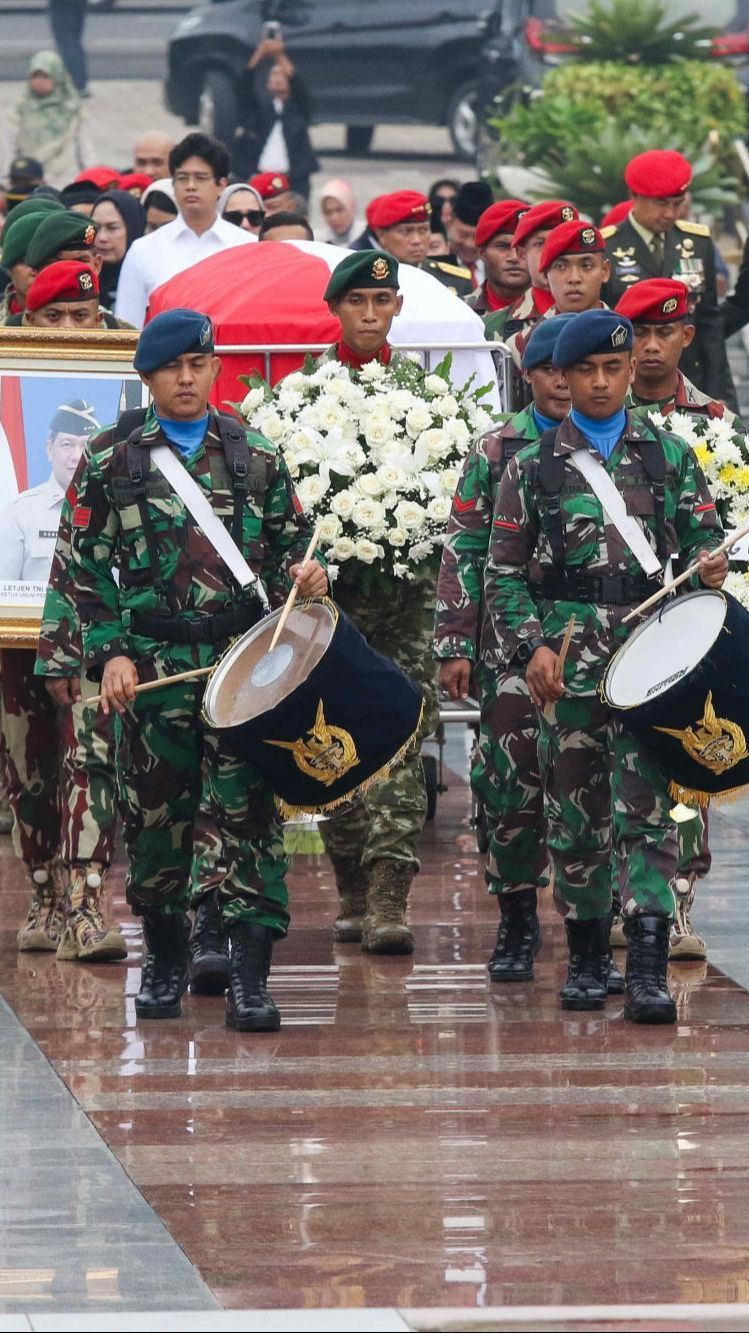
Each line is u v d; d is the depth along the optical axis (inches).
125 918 756.6
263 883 613.0
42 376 720.3
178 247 1080.2
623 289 955.3
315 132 2137.1
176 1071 572.1
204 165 1075.9
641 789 615.2
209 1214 468.8
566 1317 392.5
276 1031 609.6
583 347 609.6
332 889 798.5
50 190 1218.6
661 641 605.3
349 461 682.8
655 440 621.0
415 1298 425.7
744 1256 446.0
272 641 587.5
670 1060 581.0
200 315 599.8
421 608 701.3
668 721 594.9
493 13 2112.5
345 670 581.6
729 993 652.1
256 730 577.9
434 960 692.7
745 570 697.0
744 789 609.3
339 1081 562.6
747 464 698.8
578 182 2010.3
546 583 621.0
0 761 738.8
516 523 620.1
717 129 2074.3
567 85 2084.2
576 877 629.9
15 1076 567.5
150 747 600.7
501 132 2074.3
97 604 603.5
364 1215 468.1
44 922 717.3
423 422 689.6
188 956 641.6
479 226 974.4
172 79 2127.2
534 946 673.6
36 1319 388.2
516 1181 488.4
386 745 591.5
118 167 2146.9
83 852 693.9
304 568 590.6
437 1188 483.8
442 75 2123.5
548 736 624.1
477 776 668.7
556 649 617.9
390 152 2139.5
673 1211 470.9
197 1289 429.7
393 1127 525.7
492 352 853.8
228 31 2114.9
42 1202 475.2
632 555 614.2
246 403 708.7
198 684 596.4
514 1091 553.9
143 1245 451.2
